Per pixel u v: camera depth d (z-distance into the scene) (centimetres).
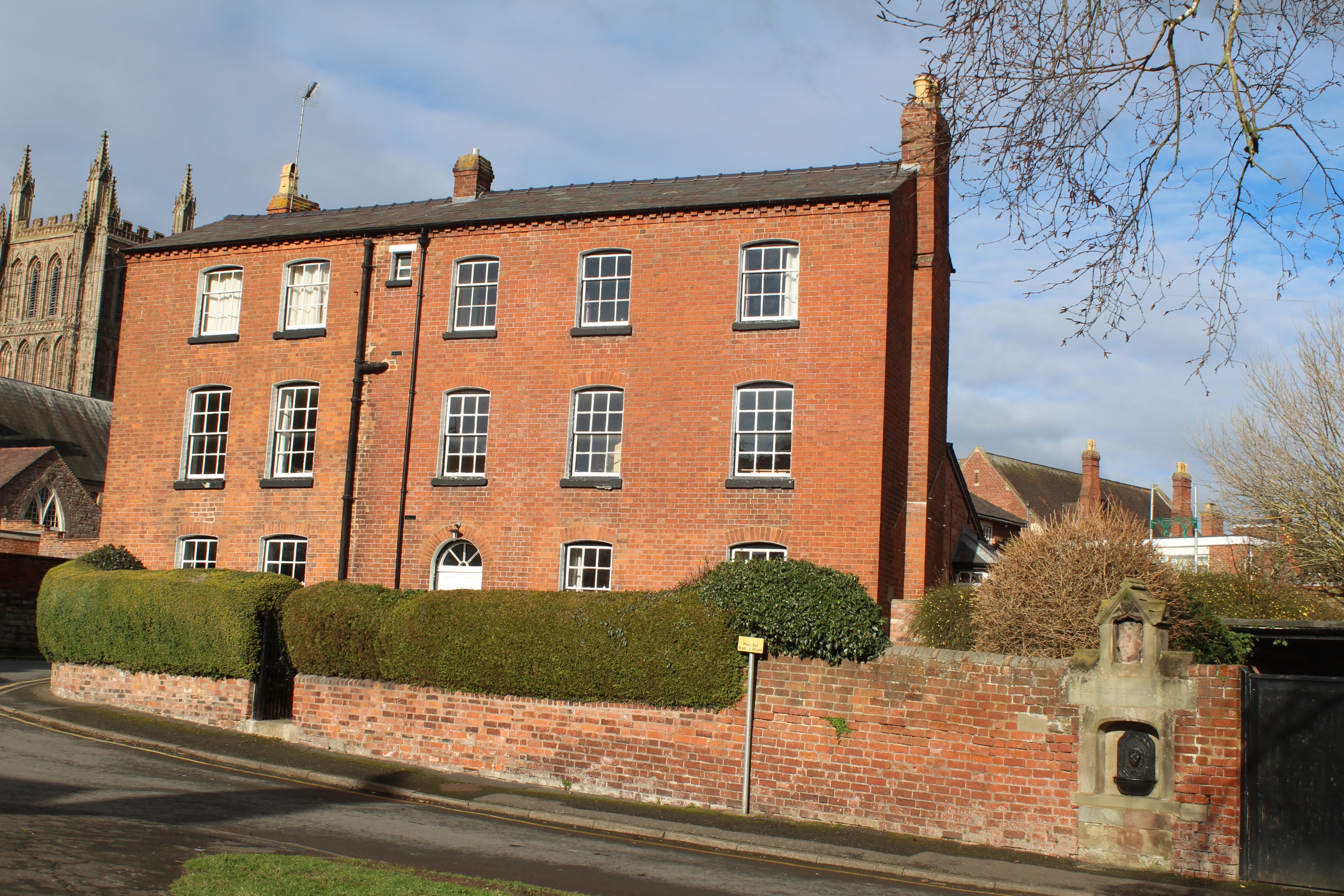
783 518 2205
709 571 1673
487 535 2397
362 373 2555
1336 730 1209
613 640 1577
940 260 2534
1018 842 1329
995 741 1356
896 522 2280
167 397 2730
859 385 2202
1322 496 2875
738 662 1516
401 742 1742
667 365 2331
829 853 1279
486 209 2628
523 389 2430
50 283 9081
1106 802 1288
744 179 2550
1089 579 1436
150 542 2678
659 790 1542
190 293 2753
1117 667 1305
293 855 1043
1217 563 2695
